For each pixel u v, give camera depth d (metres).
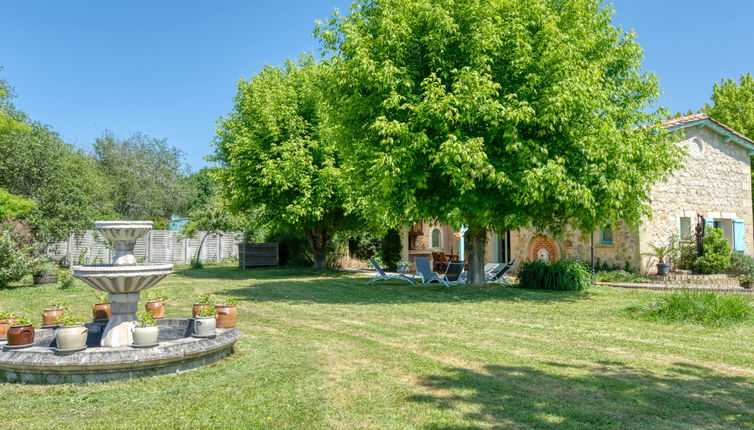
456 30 10.73
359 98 11.35
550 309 9.55
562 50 10.16
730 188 18.52
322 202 18.41
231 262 29.94
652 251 15.77
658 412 3.77
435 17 10.53
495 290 12.58
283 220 19.53
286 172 18.09
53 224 21.12
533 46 11.01
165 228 32.06
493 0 10.49
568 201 10.18
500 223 11.79
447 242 24.08
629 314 8.75
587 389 4.36
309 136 19.14
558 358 5.55
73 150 33.91
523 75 10.94
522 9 11.09
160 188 43.34
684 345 6.25
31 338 5.10
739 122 25.42
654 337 6.78
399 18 10.97
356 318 8.59
